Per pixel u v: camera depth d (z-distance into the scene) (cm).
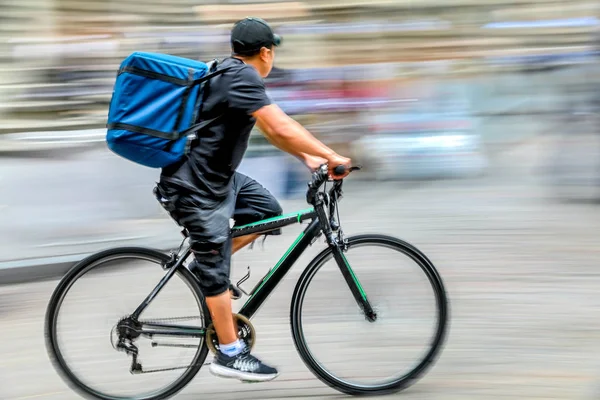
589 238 827
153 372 488
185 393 509
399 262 496
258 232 474
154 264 480
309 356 495
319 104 1148
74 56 1416
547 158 1059
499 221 902
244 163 989
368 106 1162
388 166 1134
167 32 1517
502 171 1153
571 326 595
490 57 1447
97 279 480
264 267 736
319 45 1450
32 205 765
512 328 593
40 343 587
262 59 449
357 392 498
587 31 1560
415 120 1148
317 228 480
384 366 500
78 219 765
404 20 1558
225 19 1521
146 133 423
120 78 426
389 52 1486
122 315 482
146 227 793
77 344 484
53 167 802
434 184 1111
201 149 436
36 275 725
